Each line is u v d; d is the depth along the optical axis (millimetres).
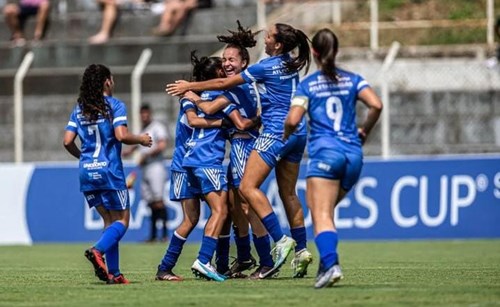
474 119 62938
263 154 28891
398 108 63719
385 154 58000
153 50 72062
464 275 31734
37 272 35969
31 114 67250
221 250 31078
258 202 28969
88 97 28609
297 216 30188
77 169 59750
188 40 72062
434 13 74938
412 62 67000
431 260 40625
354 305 22312
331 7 74875
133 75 60625
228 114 29297
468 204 55469
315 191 24828
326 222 24766
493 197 55281
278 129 28922
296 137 29234
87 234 59594
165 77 66125
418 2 76000
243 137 29891
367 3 76312
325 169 24688
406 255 44094
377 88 66125
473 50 68125
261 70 28812
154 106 65688
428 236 55812
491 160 55312
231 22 73562
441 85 65562
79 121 28969
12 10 76688
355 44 72438
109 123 28641
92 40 74375
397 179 56156
